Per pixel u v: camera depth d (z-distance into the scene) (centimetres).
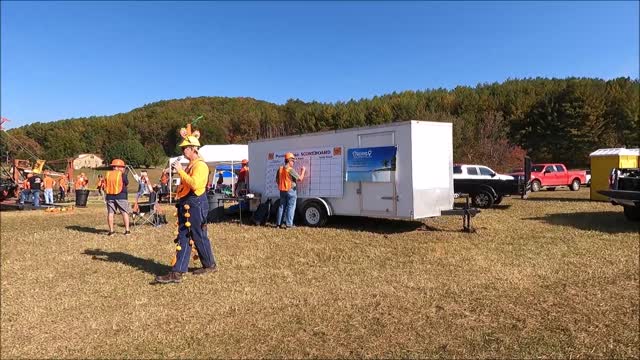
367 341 436
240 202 1231
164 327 478
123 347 435
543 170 2592
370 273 664
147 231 1103
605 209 1450
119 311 525
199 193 630
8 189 2355
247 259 754
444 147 1041
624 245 847
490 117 4525
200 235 643
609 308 520
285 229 1077
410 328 465
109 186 1031
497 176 1725
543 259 742
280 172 1098
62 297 580
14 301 570
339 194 1086
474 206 1584
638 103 5159
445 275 650
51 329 482
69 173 3262
